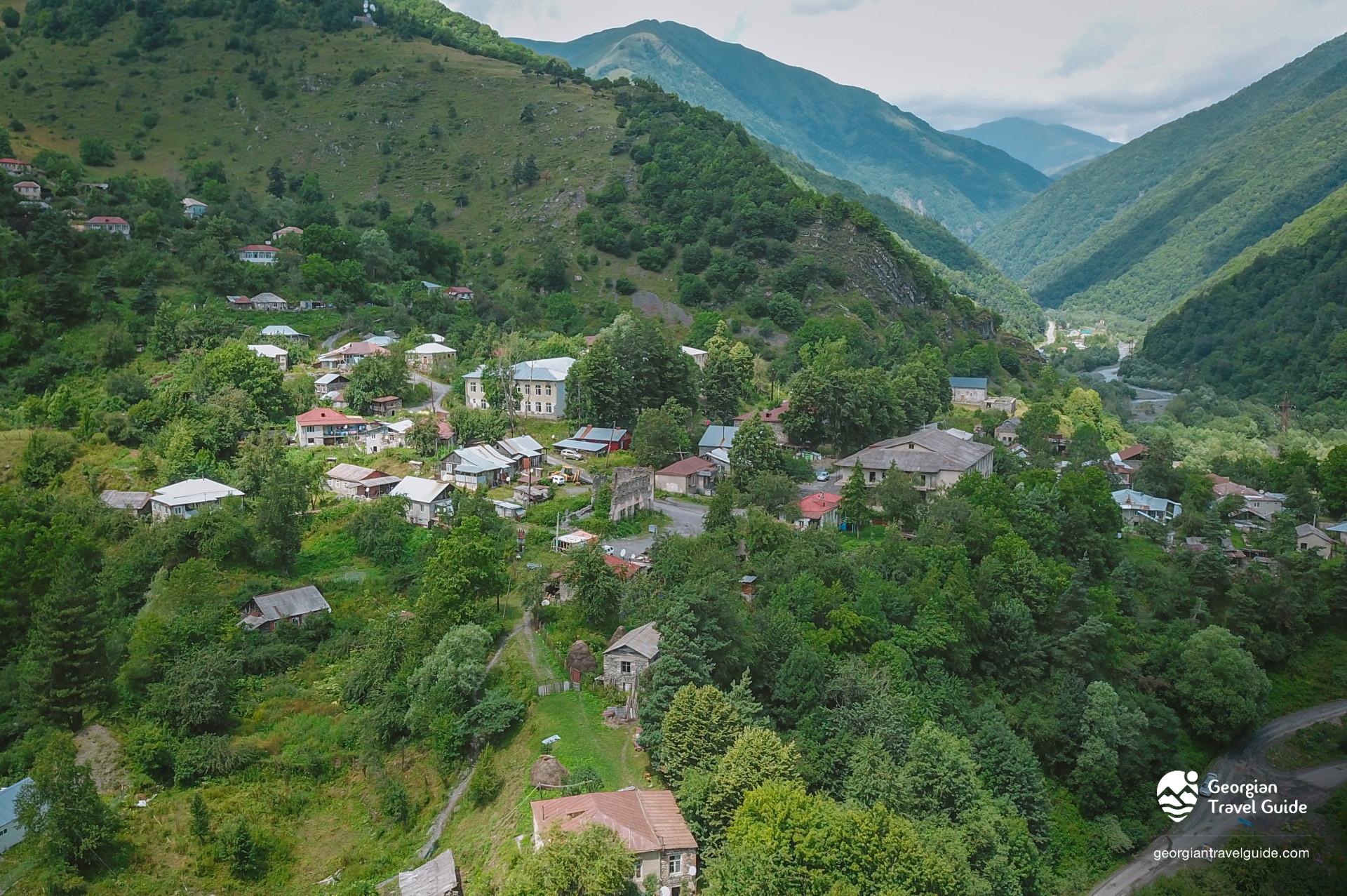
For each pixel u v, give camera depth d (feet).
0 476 445.37
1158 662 369.50
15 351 545.44
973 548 394.93
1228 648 362.12
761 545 366.63
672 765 234.17
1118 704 327.06
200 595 345.31
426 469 452.76
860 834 207.31
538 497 426.10
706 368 606.55
